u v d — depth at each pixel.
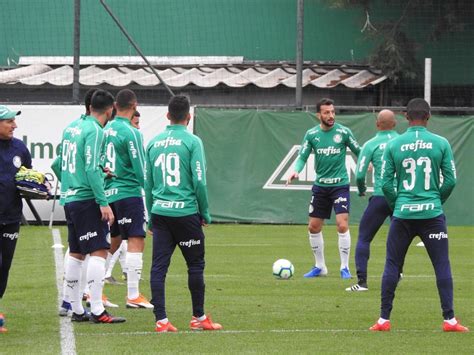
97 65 87.25
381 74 85.19
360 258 39.97
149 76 83.94
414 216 29.47
